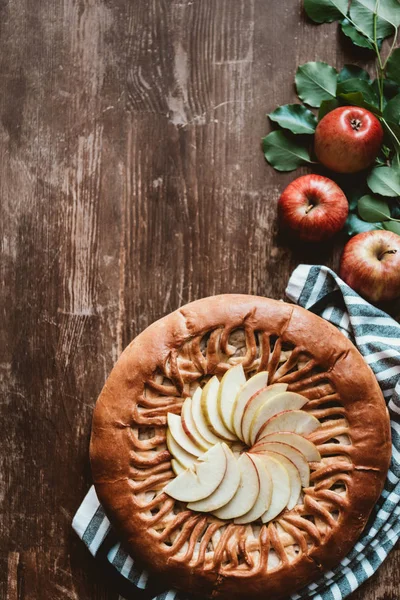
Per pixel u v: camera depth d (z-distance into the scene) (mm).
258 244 1214
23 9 1233
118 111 1226
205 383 1143
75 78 1229
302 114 1209
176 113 1224
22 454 1204
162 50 1225
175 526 1116
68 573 1192
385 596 1178
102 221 1221
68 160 1226
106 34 1229
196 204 1218
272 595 1113
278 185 1218
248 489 1118
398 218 1211
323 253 1212
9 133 1229
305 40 1227
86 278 1217
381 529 1160
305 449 1120
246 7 1227
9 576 1195
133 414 1122
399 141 1200
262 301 1142
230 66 1224
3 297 1219
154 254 1215
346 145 1168
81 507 1173
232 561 1110
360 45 1211
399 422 1168
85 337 1212
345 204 1173
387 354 1162
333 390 1131
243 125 1222
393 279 1162
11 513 1201
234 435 1132
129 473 1120
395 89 1217
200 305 1140
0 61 1232
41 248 1222
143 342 1134
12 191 1227
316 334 1133
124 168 1222
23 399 1209
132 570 1162
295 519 1118
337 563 1124
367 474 1119
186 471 1118
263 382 1129
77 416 1205
